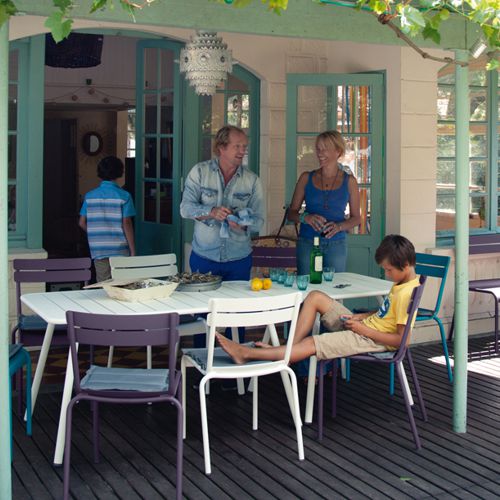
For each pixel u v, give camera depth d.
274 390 5.75
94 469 4.29
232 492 4.00
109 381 4.04
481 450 4.58
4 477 3.66
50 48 7.66
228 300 4.15
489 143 7.79
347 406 5.41
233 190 5.63
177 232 7.49
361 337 4.69
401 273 4.71
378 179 7.34
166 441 4.71
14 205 6.70
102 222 6.64
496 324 7.00
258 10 4.07
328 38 4.29
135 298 4.71
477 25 4.68
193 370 6.27
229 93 7.65
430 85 7.29
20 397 5.12
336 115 7.29
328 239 6.02
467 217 4.80
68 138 14.71
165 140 7.61
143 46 7.66
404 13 3.50
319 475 4.21
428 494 3.98
